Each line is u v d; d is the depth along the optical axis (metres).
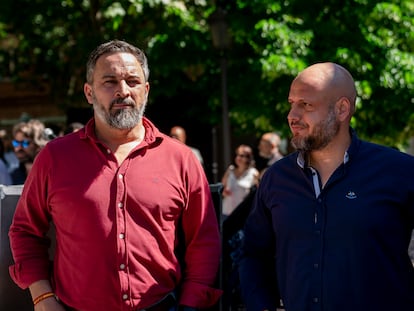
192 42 10.20
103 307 3.23
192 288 3.46
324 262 3.16
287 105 9.91
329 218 3.17
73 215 3.29
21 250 3.43
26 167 6.83
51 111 19.05
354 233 3.11
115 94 3.33
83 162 3.36
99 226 3.26
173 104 10.98
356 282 3.10
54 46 13.52
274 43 9.60
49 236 3.72
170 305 3.40
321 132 3.22
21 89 16.52
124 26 11.48
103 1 11.49
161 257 3.34
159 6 10.70
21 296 3.73
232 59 10.36
